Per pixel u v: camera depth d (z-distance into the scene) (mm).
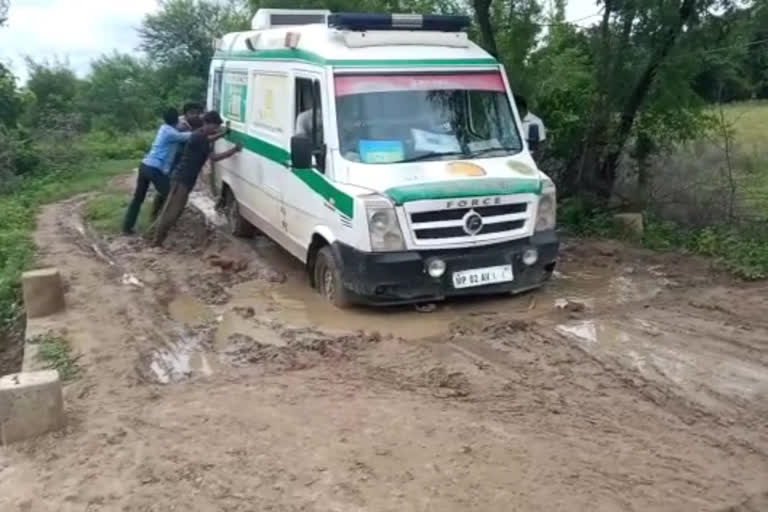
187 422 6160
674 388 6566
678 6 11336
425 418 6074
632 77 12148
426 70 9094
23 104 23828
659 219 12281
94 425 6219
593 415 6113
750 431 5840
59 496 5281
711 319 8203
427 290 8320
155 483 5355
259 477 5336
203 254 11852
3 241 12828
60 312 9156
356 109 8750
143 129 48125
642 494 5000
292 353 7609
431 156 8727
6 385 6004
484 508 4883
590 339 7684
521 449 5566
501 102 9375
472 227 8312
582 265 10445
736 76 12422
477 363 7160
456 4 13758
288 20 11906
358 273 8258
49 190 18469
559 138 13156
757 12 11195
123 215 14625
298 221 9672
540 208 8758
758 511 4848
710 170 12766
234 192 12555
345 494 5086
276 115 10328
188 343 8102
